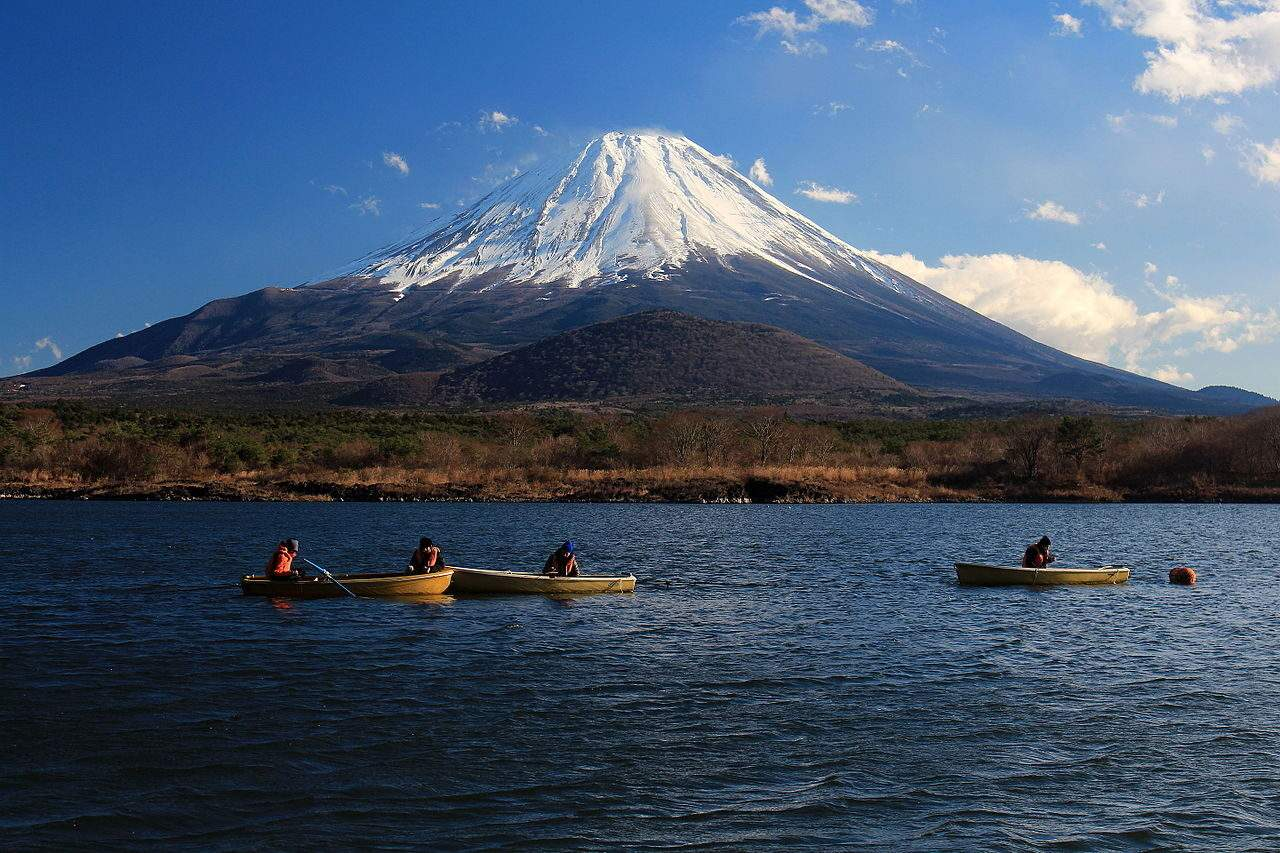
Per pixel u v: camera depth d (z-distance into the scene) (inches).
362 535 2316.7
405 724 791.1
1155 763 721.6
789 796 658.8
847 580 1620.3
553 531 2475.4
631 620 1239.5
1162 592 1515.7
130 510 3034.0
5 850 567.2
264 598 1370.6
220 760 706.8
